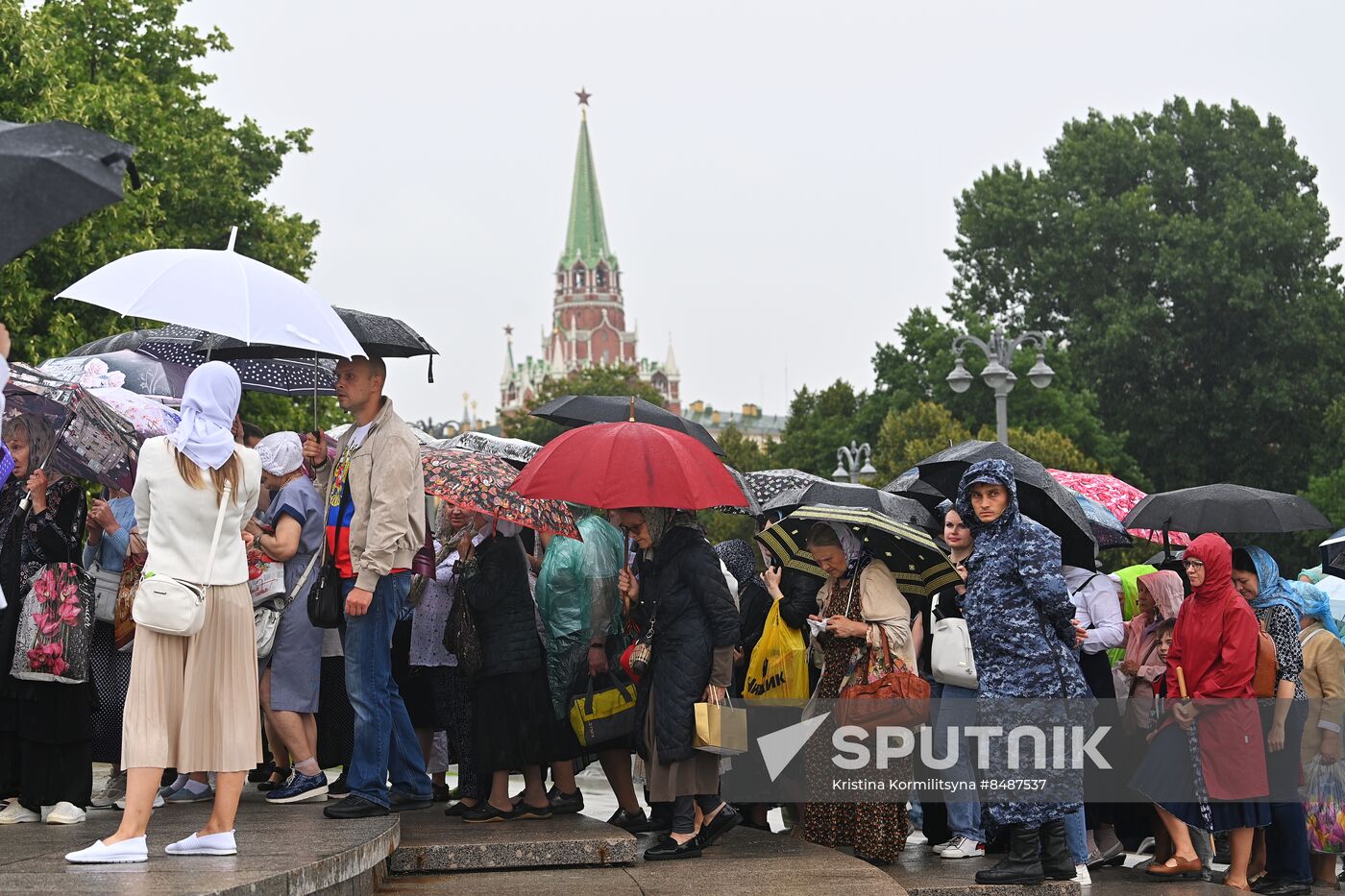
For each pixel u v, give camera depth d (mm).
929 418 46250
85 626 6801
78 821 6902
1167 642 9016
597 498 7027
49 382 6762
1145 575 9125
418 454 7086
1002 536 7344
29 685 6770
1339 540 10891
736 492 7484
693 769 7328
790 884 6574
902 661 7777
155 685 5547
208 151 29234
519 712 7676
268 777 9281
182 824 6707
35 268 22656
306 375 9992
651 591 7391
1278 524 9320
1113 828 9266
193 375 5715
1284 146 52781
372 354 7227
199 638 5609
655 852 7234
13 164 3957
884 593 7777
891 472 46062
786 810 8820
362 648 6980
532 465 7344
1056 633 7305
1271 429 49688
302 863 5395
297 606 7660
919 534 7680
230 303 6230
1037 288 53500
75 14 29188
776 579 8117
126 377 9203
